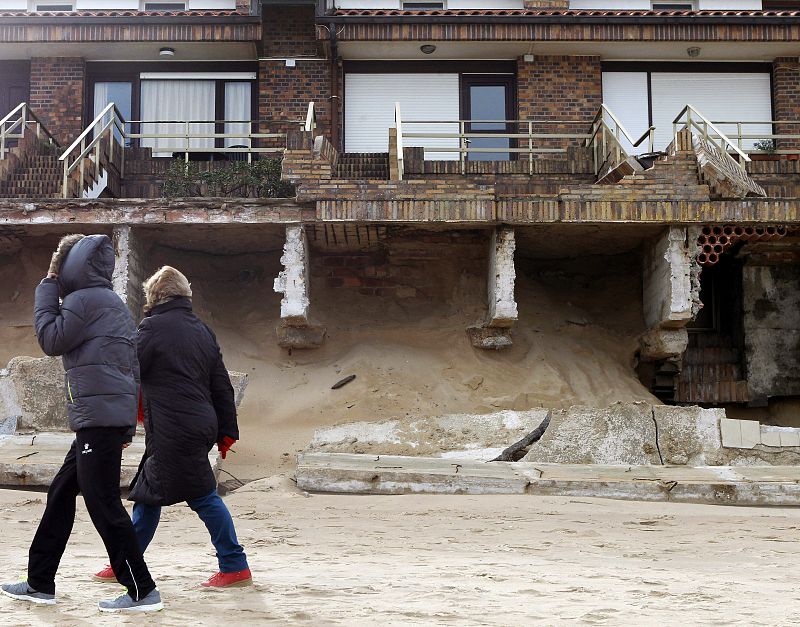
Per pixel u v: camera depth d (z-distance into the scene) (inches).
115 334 236.7
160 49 879.1
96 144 740.7
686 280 661.3
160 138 879.1
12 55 885.8
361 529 385.7
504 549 340.5
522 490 483.5
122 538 223.5
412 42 863.7
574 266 749.3
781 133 877.8
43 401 536.4
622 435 531.2
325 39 852.0
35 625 206.8
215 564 297.3
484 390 649.6
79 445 228.8
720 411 537.6
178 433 242.7
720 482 486.0
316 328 672.4
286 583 260.2
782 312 749.9
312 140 663.8
